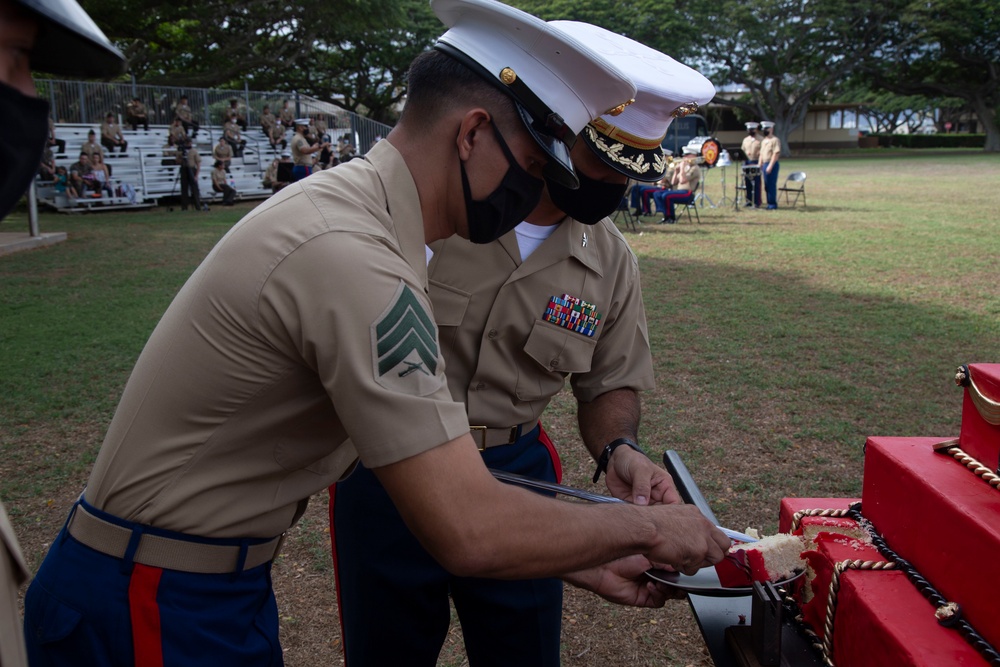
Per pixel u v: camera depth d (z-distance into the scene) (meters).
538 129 1.31
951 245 11.81
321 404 1.32
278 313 1.20
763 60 46.91
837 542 1.59
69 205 18.56
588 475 4.42
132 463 1.32
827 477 4.29
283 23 31.55
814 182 24.92
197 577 1.35
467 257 1.88
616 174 1.73
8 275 9.91
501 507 1.22
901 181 24.66
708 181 25.58
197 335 1.26
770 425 5.02
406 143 1.36
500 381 1.94
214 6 26.72
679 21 43.06
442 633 2.07
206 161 23.17
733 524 3.82
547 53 1.29
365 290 1.18
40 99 0.93
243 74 33.09
